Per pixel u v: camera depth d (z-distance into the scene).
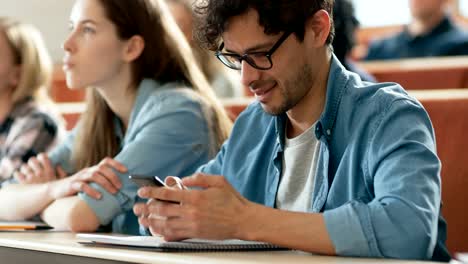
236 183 1.60
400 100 1.32
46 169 2.17
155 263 1.00
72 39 2.03
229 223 1.18
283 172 1.51
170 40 2.13
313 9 1.33
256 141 1.61
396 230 1.13
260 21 1.27
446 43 4.93
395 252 1.12
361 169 1.33
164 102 2.03
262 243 1.21
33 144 2.60
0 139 2.66
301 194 1.47
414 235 1.12
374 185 1.26
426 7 4.92
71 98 3.55
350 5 2.62
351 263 1.01
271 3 1.26
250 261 0.99
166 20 2.14
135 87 2.10
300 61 1.33
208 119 2.07
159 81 2.10
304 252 1.18
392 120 1.30
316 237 1.14
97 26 2.02
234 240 1.24
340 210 1.16
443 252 1.31
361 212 1.15
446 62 3.42
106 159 1.90
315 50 1.37
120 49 2.05
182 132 2.01
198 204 1.19
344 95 1.40
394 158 1.24
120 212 1.88
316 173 1.42
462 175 1.93
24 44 2.69
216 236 1.19
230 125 2.12
